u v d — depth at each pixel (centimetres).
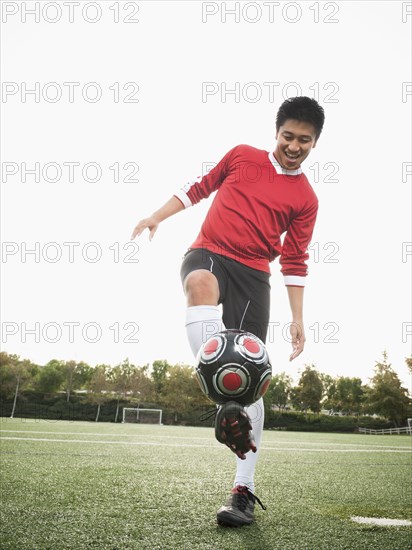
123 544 191
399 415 4438
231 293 268
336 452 774
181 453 605
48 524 219
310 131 278
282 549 192
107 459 502
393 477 444
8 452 539
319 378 5628
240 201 279
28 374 4991
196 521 237
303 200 299
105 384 5009
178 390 5047
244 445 163
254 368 168
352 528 231
